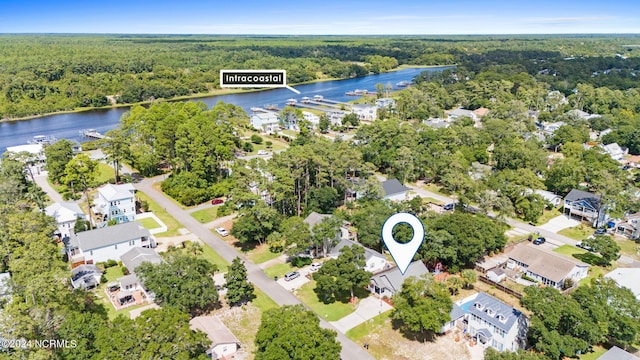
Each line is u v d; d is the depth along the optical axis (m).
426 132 121.44
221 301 61.81
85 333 43.62
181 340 42.53
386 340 54.44
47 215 75.06
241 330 55.91
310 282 67.19
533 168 107.38
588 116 159.25
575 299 53.75
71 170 90.06
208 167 105.38
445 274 68.81
